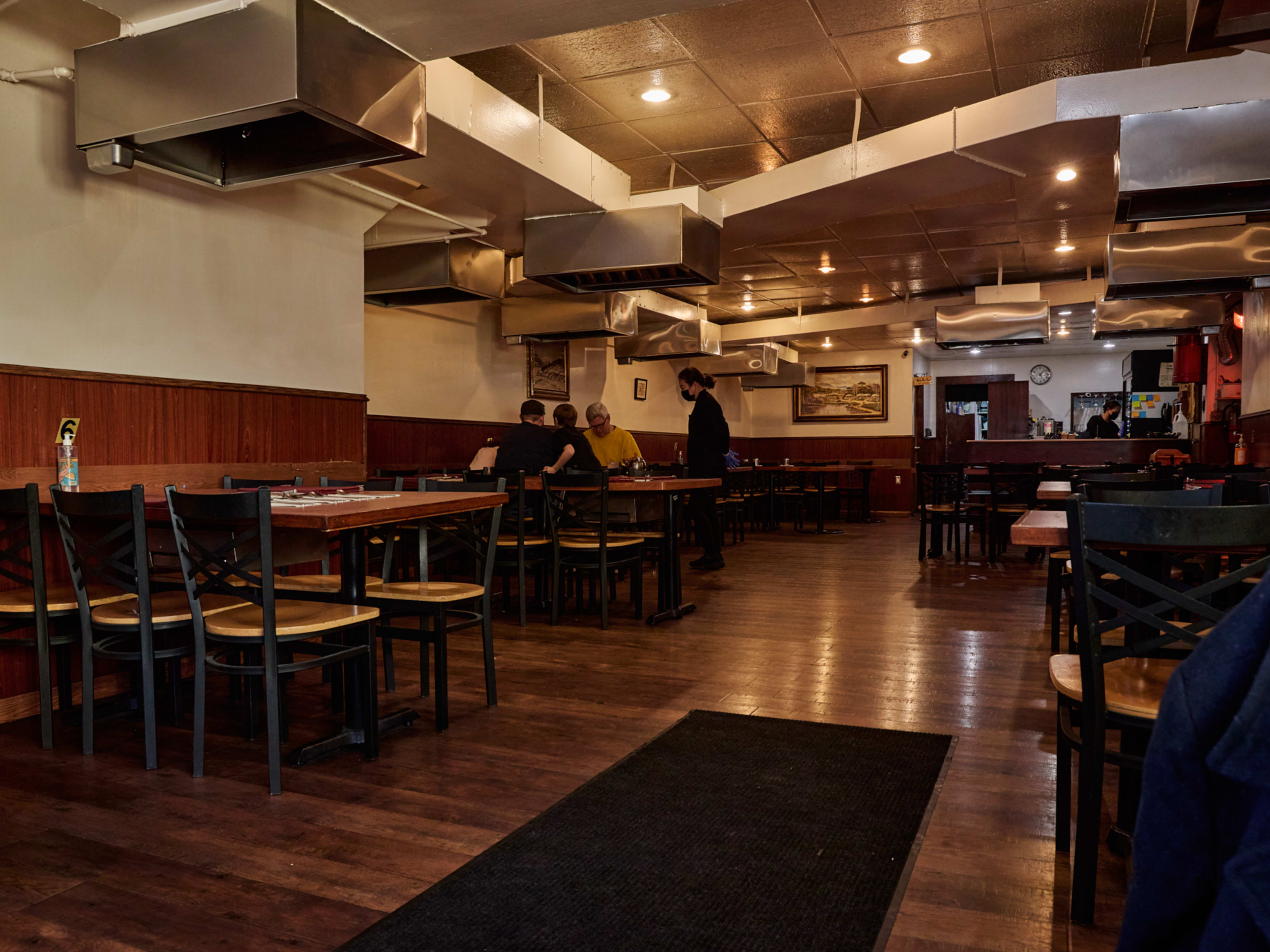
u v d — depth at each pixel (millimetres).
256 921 1843
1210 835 777
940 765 2736
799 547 9430
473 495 3217
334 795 2525
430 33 3408
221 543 3311
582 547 5055
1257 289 6219
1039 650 4328
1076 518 1797
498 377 9094
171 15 3242
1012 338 9859
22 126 3461
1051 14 4363
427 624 4918
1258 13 3031
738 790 2539
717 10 4297
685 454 14086
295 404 4879
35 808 2441
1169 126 4367
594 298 8398
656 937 1761
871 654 4250
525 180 5078
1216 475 5230
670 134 5961
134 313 3947
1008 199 7168
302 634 2590
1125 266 6141
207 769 2750
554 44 4660
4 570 3082
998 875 2041
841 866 2070
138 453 3951
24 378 3457
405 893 1961
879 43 4664
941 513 8195
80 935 1791
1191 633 1710
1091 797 1817
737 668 3979
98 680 3672
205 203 4320
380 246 6465
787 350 14805
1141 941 808
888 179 5344
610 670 3945
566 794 2529
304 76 3070
